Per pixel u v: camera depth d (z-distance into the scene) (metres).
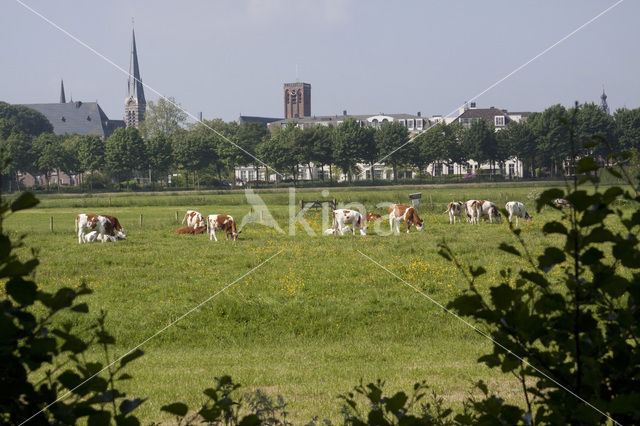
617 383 2.90
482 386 3.60
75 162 109.56
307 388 8.37
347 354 10.73
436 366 9.66
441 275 16.64
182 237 29.31
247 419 3.19
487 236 25.64
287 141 106.12
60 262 20.20
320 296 14.88
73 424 2.77
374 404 3.27
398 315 13.34
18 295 2.65
